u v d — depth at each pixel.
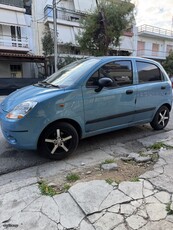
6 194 2.12
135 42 24.39
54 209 1.86
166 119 4.47
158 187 2.15
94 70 3.14
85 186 2.19
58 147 2.95
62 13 19.14
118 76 3.41
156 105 4.06
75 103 2.92
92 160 2.96
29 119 2.64
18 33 17.75
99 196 2.02
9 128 2.70
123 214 1.77
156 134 4.15
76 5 19.44
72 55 18.00
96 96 3.11
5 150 3.38
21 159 3.04
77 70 3.28
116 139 3.86
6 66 17.30
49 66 17.94
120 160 2.89
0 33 17.12
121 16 14.62
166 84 4.17
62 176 2.50
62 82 3.17
